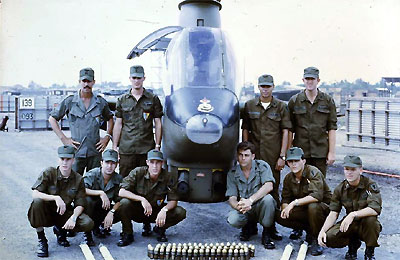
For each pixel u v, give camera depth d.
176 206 4.54
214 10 6.38
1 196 6.58
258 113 5.03
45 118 17.03
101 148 5.23
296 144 5.14
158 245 4.12
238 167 4.58
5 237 4.65
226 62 5.08
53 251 4.23
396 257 4.12
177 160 4.70
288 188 4.47
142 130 5.09
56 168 4.29
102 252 4.10
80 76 5.04
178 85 4.93
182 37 5.20
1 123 16.66
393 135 10.85
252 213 4.49
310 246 4.36
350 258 4.04
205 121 4.31
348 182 3.96
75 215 4.16
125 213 4.41
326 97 5.06
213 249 4.03
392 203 6.29
